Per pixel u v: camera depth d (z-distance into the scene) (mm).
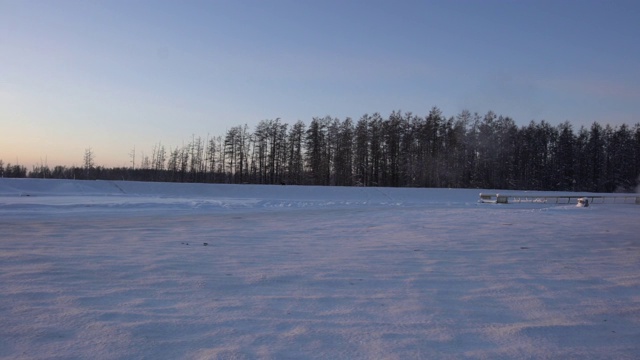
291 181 77938
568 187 74500
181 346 3883
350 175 76500
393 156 75188
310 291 5984
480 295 5906
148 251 9242
